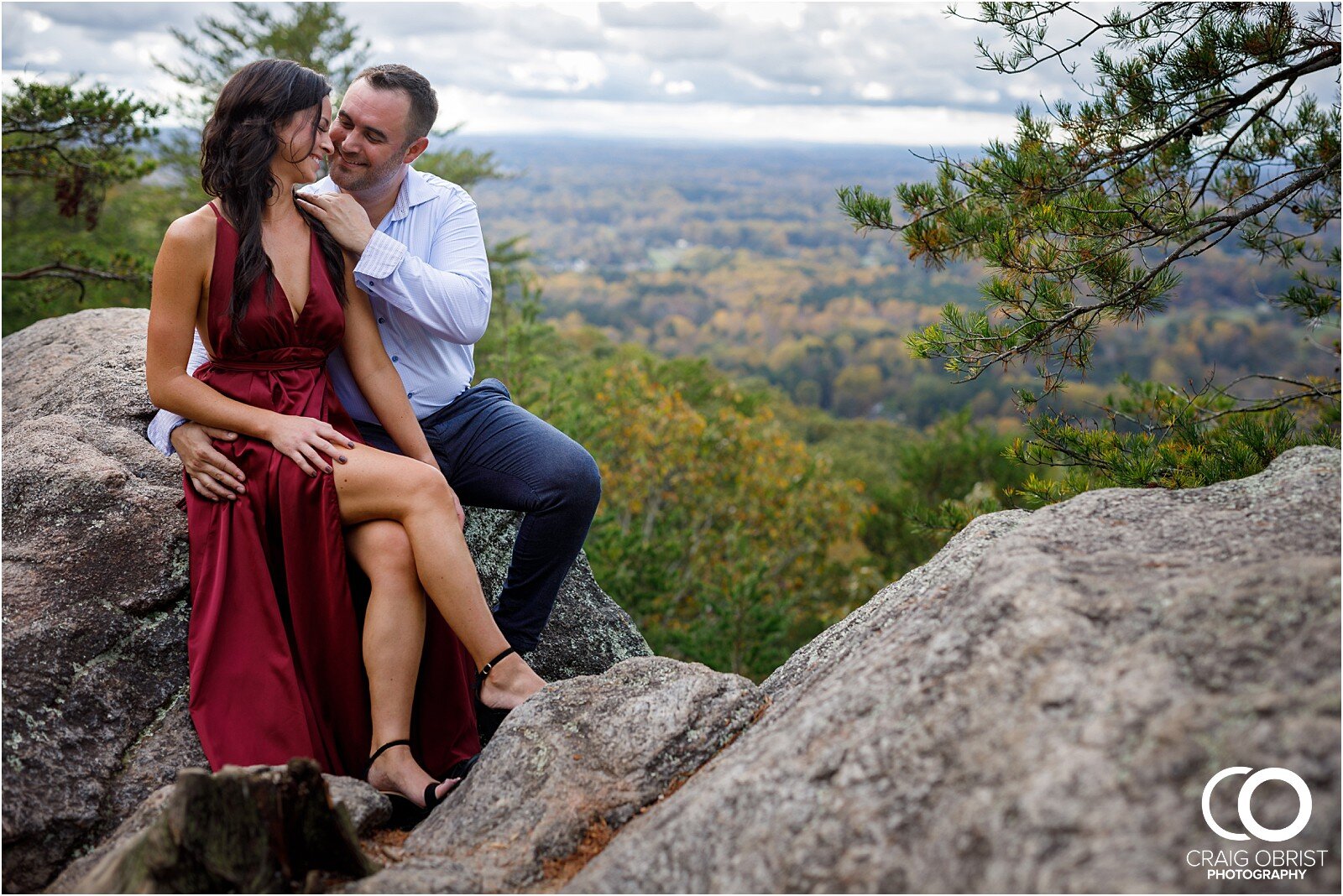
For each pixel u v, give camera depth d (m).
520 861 1.77
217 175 2.46
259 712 2.32
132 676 2.38
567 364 19.42
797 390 109.75
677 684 2.10
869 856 1.34
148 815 1.95
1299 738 1.17
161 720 2.36
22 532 2.55
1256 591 1.39
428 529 2.39
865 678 1.65
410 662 2.37
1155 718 1.27
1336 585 1.35
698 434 13.80
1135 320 3.87
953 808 1.32
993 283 3.88
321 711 2.40
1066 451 4.04
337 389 2.87
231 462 2.49
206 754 2.27
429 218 2.95
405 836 2.02
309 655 2.42
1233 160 4.26
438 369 2.96
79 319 4.16
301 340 2.60
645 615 9.16
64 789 2.12
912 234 4.00
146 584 2.50
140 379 3.41
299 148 2.51
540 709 2.11
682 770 1.96
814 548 14.27
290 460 2.45
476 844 1.86
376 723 2.33
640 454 13.57
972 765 1.35
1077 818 1.20
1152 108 3.81
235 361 2.57
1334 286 4.44
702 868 1.47
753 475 13.92
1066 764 1.26
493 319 16.72
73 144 8.37
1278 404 4.31
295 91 2.48
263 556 2.44
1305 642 1.29
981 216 3.89
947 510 4.62
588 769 1.96
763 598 9.15
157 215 18.73
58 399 3.41
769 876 1.39
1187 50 3.70
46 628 2.32
